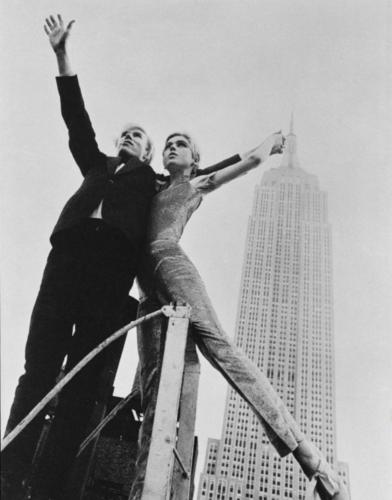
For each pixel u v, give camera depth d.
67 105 5.25
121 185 5.19
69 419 4.19
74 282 4.55
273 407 4.64
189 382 5.10
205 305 4.88
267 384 4.77
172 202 5.45
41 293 4.47
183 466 4.40
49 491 3.97
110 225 4.77
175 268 4.97
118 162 5.45
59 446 4.10
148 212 5.41
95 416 5.34
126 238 4.81
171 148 6.05
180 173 5.89
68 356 4.47
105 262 4.71
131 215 5.00
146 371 4.98
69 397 4.28
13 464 3.75
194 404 5.02
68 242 4.75
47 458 4.06
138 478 4.12
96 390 4.43
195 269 5.10
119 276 4.77
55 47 5.25
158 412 3.42
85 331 4.52
